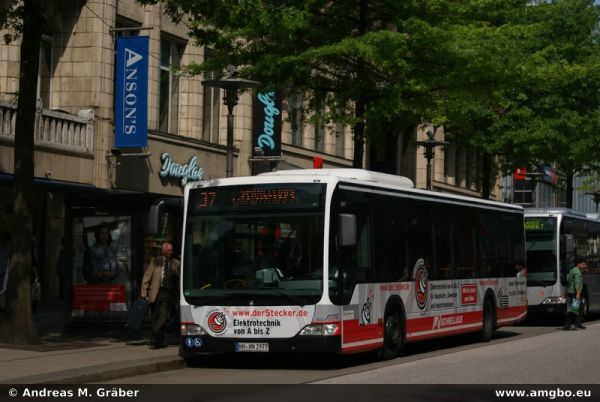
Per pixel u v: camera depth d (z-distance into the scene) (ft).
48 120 92.58
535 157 132.46
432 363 61.36
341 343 56.13
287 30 79.82
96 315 70.49
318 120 92.22
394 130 91.61
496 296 82.74
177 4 68.85
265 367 59.52
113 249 70.28
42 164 90.99
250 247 57.26
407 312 65.67
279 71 83.66
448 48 83.10
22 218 62.44
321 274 55.77
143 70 98.17
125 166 102.12
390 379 51.83
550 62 114.01
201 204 58.80
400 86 83.51
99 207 70.38
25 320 62.80
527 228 105.60
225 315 56.70
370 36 80.84
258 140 126.41
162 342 64.80
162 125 112.16
